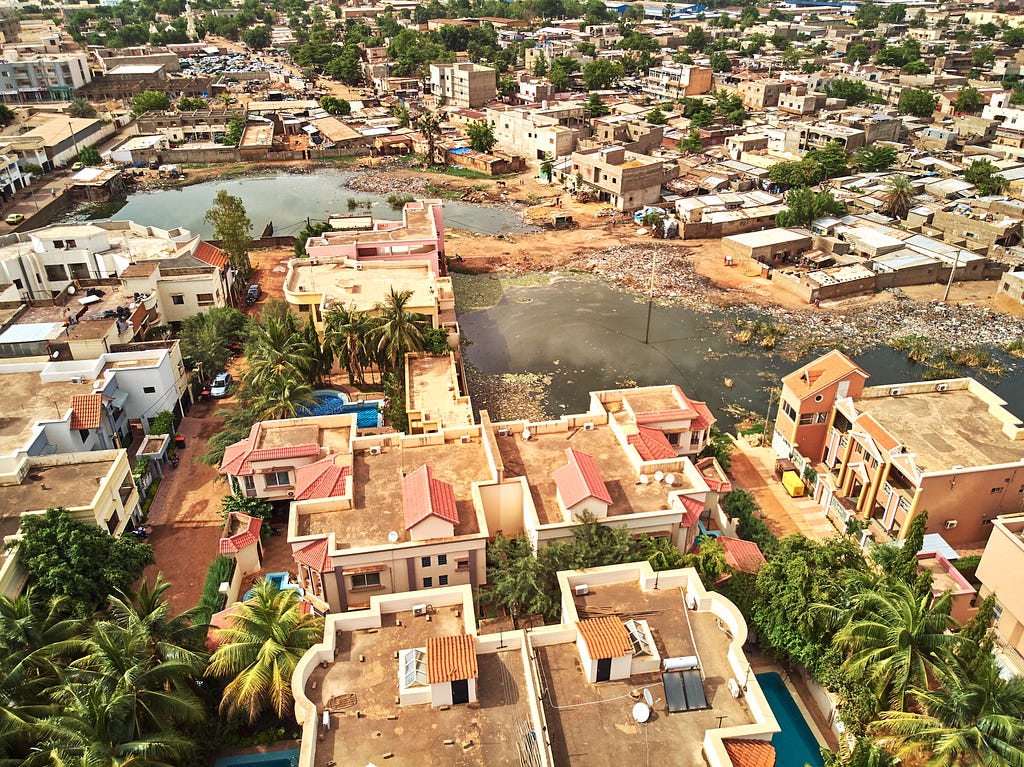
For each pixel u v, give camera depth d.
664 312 113.44
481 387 92.81
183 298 99.56
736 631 38.81
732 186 159.12
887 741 38.38
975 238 127.69
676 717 35.19
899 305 114.94
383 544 50.09
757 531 61.06
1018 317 111.19
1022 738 34.81
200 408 84.00
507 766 32.97
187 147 198.62
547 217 153.12
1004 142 178.25
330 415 71.75
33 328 80.62
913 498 59.91
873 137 179.62
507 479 54.84
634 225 148.12
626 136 190.38
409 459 58.81
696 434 65.38
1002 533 52.34
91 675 38.28
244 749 43.22
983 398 69.31
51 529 50.16
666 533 53.25
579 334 106.25
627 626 38.19
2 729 35.16
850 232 130.62
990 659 39.78
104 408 69.00
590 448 59.84
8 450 62.66
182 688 40.53
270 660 40.56
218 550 61.88
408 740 34.19
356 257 102.44
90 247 106.25
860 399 70.75
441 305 93.31
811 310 113.81
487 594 48.84
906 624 39.88
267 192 175.50
